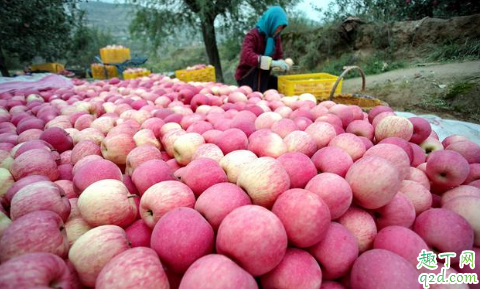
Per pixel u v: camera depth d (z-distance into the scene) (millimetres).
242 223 1072
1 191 1632
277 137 1907
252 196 1409
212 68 7926
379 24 9445
